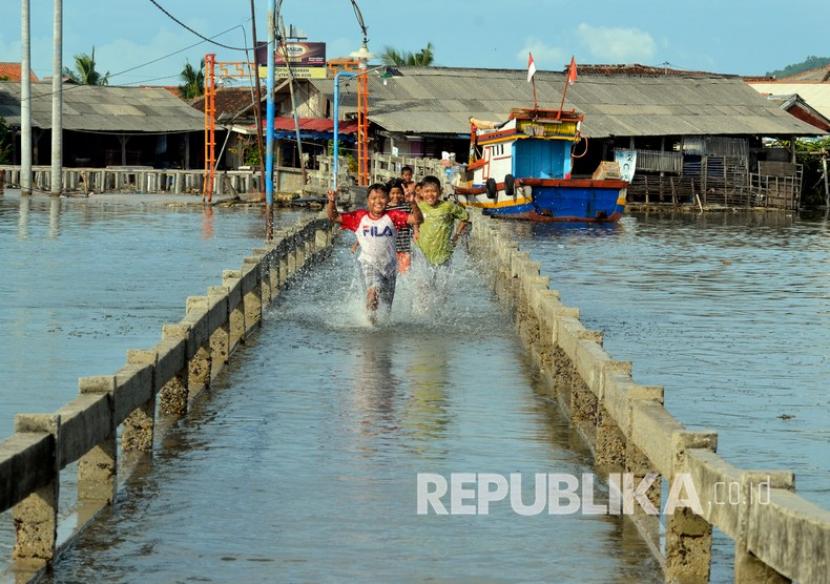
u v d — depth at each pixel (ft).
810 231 169.89
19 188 233.55
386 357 53.98
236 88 318.24
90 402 29.71
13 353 55.88
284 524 30.25
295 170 233.35
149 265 98.43
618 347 61.41
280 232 87.15
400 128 216.95
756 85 303.48
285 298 74.49
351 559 27.84
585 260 115.65
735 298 84.89
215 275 91.61
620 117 235.61
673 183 230.68
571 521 30.91
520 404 44.47
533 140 180.75
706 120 239.50
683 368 55.47
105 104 269.03
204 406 43.42
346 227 63.16
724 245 139.54
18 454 24.67
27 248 111.65
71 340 59.88
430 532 29.81
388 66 231.91
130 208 185.16
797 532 19.60
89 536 29.27
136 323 65.98
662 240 146.72
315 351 55.21
